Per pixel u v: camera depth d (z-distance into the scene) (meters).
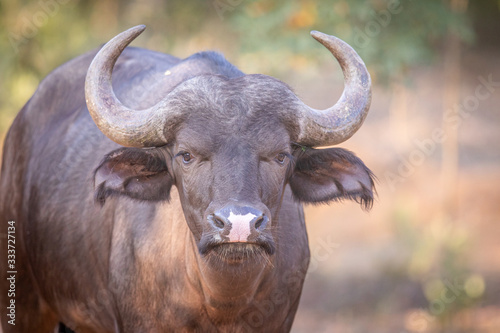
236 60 36.31
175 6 45.53
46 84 23.25
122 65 21.62
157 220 17.66
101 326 20.12
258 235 14.02
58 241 20.47
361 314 36.59
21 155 23.11
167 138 15.57
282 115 15.30
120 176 16.72
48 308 22.86
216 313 16.78
